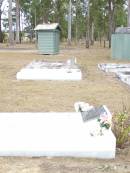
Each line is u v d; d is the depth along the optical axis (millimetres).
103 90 11164
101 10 50938
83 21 63688
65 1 56656
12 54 27844
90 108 6762
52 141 5480
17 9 52062
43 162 5184
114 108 8656
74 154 5410
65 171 4871
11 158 5328
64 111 8227
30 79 13352
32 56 25719
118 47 23047
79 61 21531
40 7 59250
